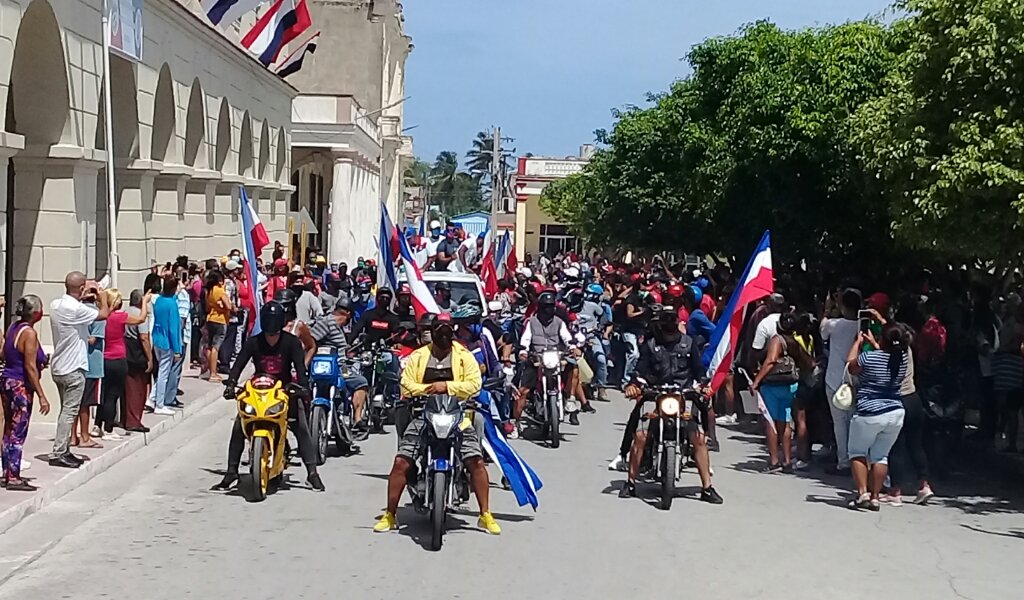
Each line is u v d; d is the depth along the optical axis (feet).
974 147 39.04
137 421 48.06
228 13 97.19
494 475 43.27
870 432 37.40
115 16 56.08
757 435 55.83
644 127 123.34
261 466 36.42
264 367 38.27
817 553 31.48
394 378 51.57
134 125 69.92
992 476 45.88
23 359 35.73
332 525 33.42
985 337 50.98
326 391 44.19
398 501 33.35
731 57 80.69
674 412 37.06
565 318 52.95
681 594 26.73
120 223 70.49
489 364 44.04
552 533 32.99
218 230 98.99
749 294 38.60
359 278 87.86
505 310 67.67
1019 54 38.88
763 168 70.95
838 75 67.10
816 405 46.39
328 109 163.12
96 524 33.27
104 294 44.21
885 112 45.83
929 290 58.13
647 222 123.03
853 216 70.59
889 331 37.29
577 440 52.19
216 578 27.37
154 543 30.99
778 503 38.68
